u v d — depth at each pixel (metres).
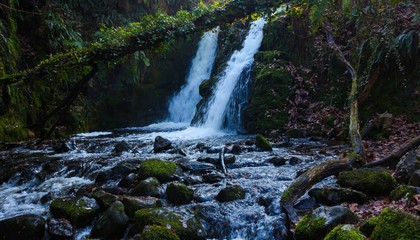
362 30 7.79
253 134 8.98
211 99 11.12
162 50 7.16
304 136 8.04
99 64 6.67
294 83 9.15
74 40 11.15
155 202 3.94
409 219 2.48
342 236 2.66
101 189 4.59
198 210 3.83
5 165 6.29
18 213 4.23
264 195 4.06
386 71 7.49
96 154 7.08
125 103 13.31
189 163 5.50
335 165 4.38
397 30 7.22
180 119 14.54
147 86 13.99
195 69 14.62
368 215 3.27
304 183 3.95
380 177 3.90
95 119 12.46
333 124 7.91
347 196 3.71
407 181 4.02
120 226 3.63
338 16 8.38
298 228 3.15
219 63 12.83
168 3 14.74
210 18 6.98
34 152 7.51
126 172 5.32
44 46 10.67
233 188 4.17
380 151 5.75
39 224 3.65
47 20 10.52
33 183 5.56
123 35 6.88
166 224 3.38
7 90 8.57
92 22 12.78
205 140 8.27
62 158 6.64
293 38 9.73
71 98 6.84
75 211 3.84
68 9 11.63
